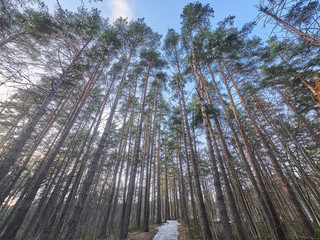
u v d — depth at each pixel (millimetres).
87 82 11773
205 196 6250
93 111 17109
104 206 5391
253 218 3920
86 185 5961
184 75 11836
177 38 11883
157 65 13859
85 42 10383
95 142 20094
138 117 17547
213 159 6305
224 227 5105
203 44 9062
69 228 4898
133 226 14375
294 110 3406
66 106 14836
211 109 7793
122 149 17141
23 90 7676
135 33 12000
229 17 8367
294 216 3432
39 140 10516
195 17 9570
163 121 19188
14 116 12742
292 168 2912
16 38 8859
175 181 29312
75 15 8617
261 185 5719
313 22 2648
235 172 4609
